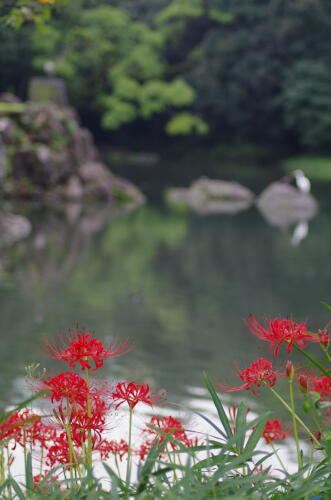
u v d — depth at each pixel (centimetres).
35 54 3419
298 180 2297
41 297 936
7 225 1522
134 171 3130
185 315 854
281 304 923
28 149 2127
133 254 1310
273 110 3766
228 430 135
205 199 2308
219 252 1354
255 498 117
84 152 2314
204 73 3788
